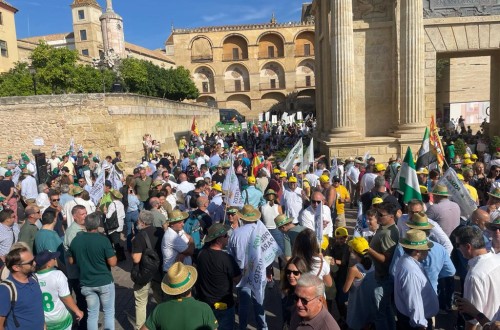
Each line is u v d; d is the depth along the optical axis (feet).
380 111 70.18
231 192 28.96
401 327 17.72
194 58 269.03
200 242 27.02
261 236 21.45
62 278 18.45
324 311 12.57
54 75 114.42
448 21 67.00
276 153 89.81
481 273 14.82
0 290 15.37
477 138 77.05
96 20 251.39
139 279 21.99
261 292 20.85
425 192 30.12
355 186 50.49
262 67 268.41
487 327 11.87
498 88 77.77
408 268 16.93
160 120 101.65
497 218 17.22
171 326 14.40
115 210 35.19
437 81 126.21
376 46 69.51
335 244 22.85
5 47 156.66
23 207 42.11
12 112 81.56
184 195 38.63
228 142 118.73
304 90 267.18
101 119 81.00
